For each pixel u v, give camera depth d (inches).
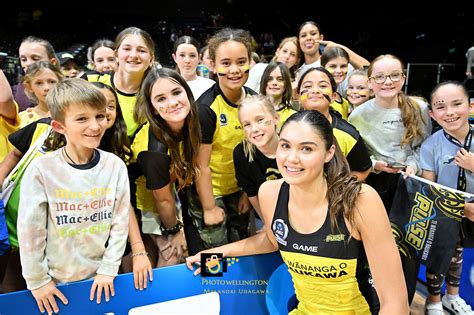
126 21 779.4
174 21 796.0
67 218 69.2
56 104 66.9
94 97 67.3
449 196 83.4
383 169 95.0
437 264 86.5
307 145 61.1
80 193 69.1
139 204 91.0
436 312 101.3
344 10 633.6
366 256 66.6
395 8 534.0
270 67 118.1
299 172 61.9
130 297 75.6
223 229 96.4
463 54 380.5
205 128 90.7
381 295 64.5
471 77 193.9
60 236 69.8
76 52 569.3
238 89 94.0
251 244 80.3
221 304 81.4
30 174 67.0
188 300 78.7
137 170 88.4
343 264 65.5
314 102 94.0
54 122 68.6
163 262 90.7
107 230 73.2
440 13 442.0
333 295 68.8
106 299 73.6
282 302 80.7
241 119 85.0
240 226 105.3
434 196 85.0
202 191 92.9
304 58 194.9
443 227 84.7
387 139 106.7
